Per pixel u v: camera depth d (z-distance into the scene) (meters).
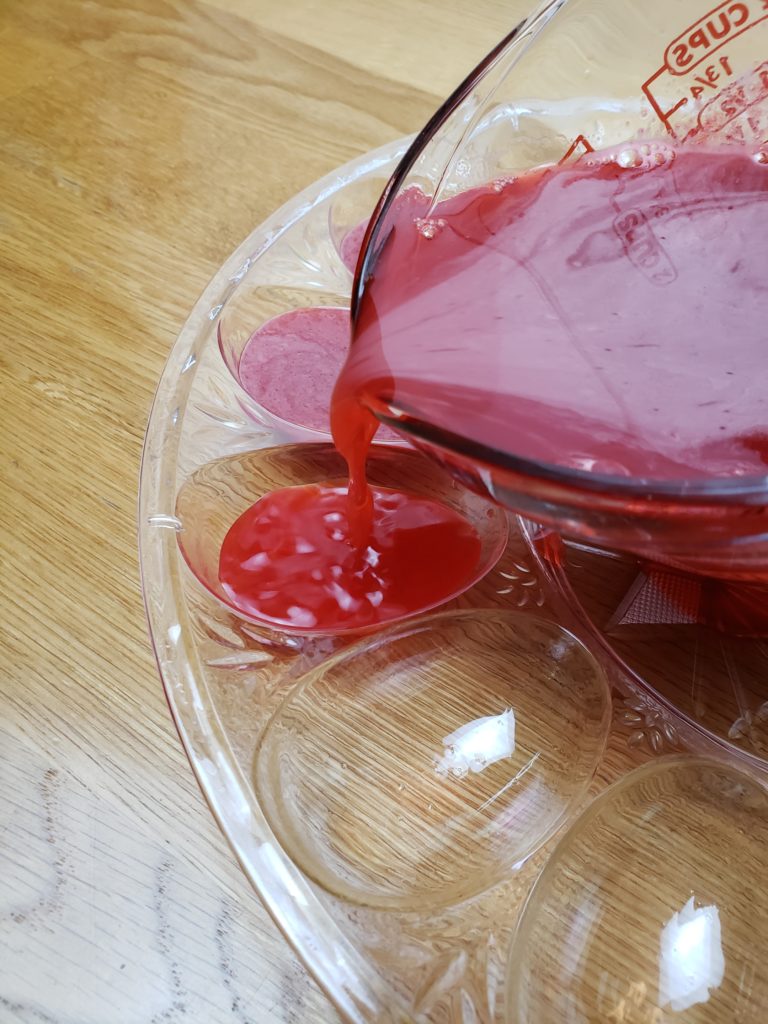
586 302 0.17
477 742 0.17
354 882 0.15
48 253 0.26
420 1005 0.14
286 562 0.19
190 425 0.21
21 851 0.16
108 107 0.30
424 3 0.33
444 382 0.16
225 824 0.15
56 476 0.21
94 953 0.15
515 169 0.20
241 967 0.15
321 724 0.17
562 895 0.15
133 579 0.19
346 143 0.28
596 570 0.19
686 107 0.20
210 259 0.25
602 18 0.19
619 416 0.15
